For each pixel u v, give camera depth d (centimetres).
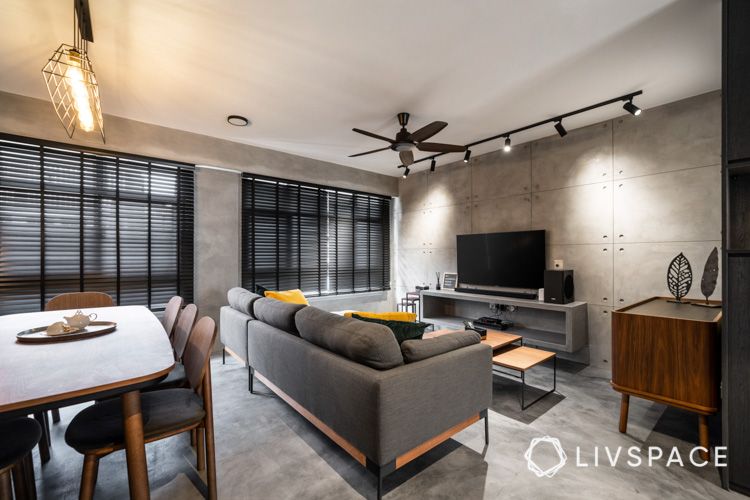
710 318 200
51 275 307
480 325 427
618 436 219
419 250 562
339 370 172
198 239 384
